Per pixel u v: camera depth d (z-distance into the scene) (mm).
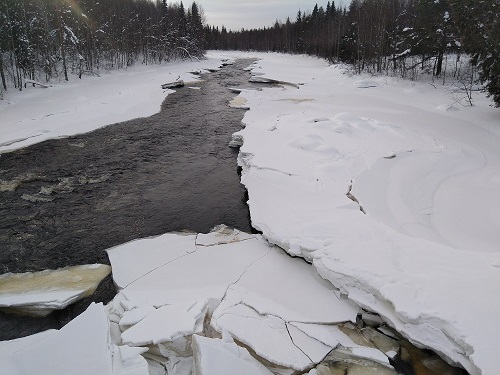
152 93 22047
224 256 7105
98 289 6543
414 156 11211
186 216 9062
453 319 4625
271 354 4727
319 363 4699
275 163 10859
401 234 6832
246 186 9711
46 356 4352
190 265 6867
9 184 10375
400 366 4727
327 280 6090
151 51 41062
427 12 22719
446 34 22469
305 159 11055
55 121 15492
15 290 6395
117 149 13328
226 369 4191
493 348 4207
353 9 46094
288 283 6191
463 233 7379
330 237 6789
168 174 11453
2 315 5996
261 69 36094
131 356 4469
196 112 18797
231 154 13219
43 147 13086
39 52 24375
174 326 5051
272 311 5477
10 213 8977
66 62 26328
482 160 11039
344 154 11367
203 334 5086
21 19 22688
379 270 5664
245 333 5031
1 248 7672
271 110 18250
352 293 5551
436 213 8156
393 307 5090
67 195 9945
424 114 16531
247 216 9070
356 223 7301
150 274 6672
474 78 22531
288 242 6844
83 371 4168
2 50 21188
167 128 15977
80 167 11727
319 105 19047
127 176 11219
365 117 15984
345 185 9297
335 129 13516
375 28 31016
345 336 5129
